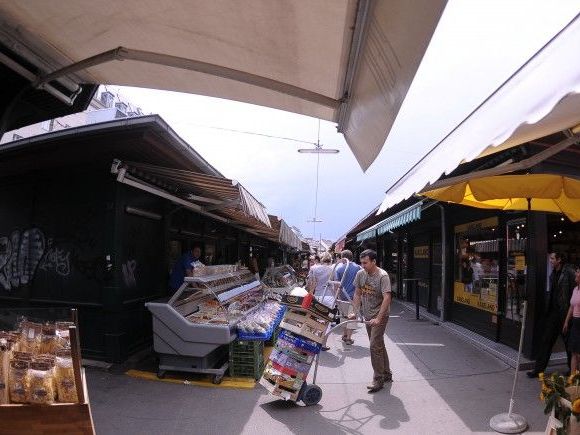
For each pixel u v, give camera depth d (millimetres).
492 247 9156
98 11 3299
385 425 4902
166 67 4188
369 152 3561
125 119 5684
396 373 6910
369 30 2342
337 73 3301
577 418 3094
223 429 4719
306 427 4824
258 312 8055
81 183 7164
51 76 4027
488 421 5000
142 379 6230
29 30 3662
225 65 3768
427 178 3141
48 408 2562
